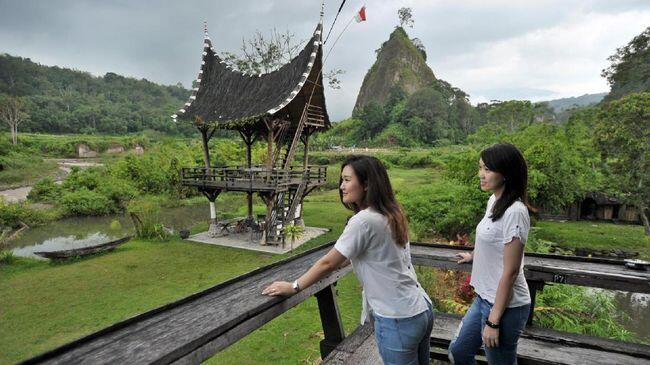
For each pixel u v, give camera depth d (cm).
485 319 196
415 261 279
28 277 1034
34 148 4712
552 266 254
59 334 709
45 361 125
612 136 1841
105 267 1119
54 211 1978
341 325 251
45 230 1766
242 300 181
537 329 259
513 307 187
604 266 257
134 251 1295
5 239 1412
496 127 4303
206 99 1633
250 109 1404
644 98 1769
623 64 2941
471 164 1323
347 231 159
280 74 1505
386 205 162
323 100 1516
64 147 4981
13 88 9931
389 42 12312
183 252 1280
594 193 2008
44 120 7712
